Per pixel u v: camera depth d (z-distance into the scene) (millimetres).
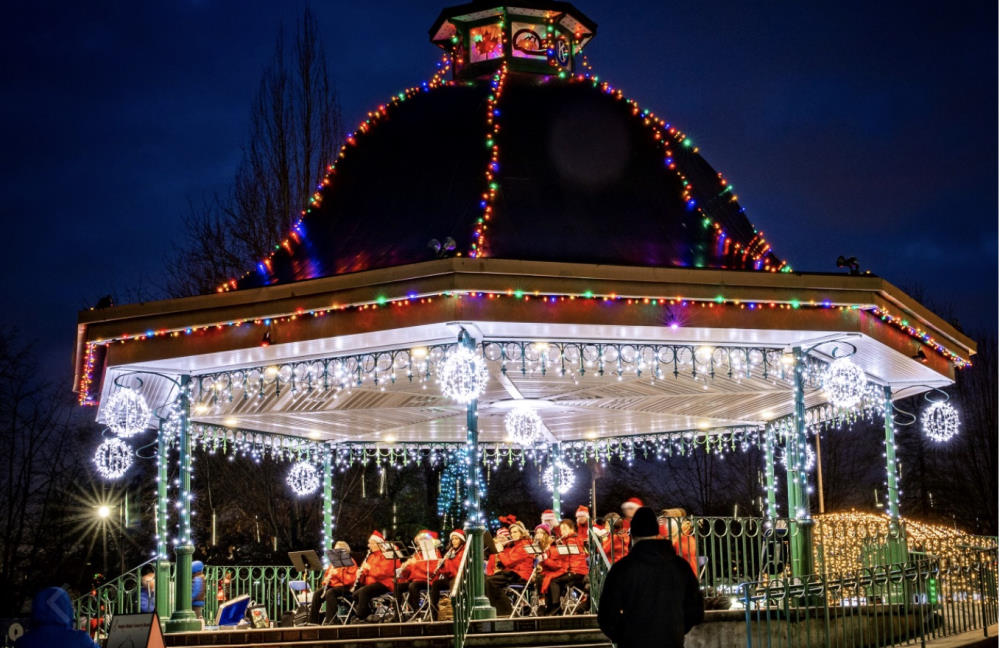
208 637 14180
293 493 30797
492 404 20172
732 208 17750
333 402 18859
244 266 31031
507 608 15359
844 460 38781
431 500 32156
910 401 38312
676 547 14656
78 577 32906
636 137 17281
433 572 15938
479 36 18828
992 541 19031
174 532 31281
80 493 33469
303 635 13930
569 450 29875
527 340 14812
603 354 15438
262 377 15953
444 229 15109
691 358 15953
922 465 37750
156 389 17203
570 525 15898
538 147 16281
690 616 9070
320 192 17516
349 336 14188
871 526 20078
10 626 10773
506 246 14703
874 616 13461
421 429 23172
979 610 16094
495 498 36062
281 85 31562
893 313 15727
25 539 33562
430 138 16797
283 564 28328
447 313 13570
